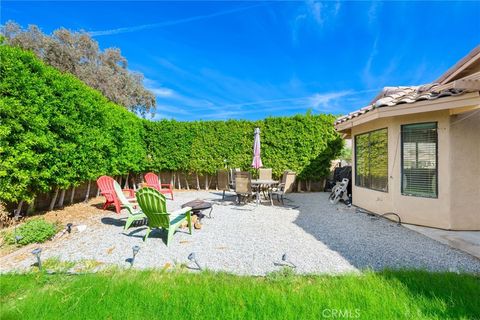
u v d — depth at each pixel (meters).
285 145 11.99
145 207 4.60
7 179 5.00
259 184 8.41
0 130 4.68
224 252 4.18
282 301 2.62
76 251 4.18
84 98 7.29
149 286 2.93
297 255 4.04
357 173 8.10
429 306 2.52
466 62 4.33
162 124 12.73
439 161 5.46
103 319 2.37
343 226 5.78
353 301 2.62
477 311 2.43
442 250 4.22
